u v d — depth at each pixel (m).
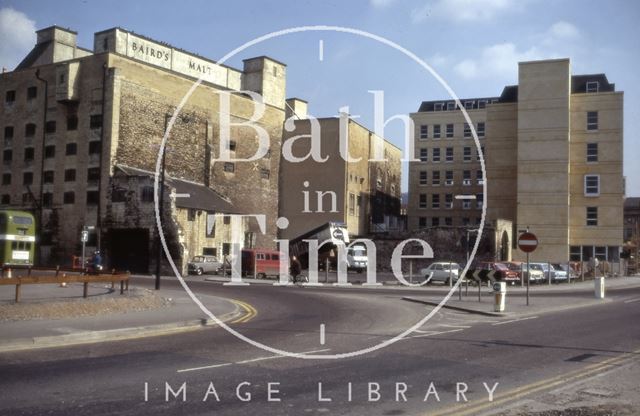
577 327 17.02
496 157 66.56
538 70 61.41
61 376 9.09
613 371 10.19
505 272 42.59
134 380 8.89
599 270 55.62
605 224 60.53
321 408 7.48
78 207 49.62
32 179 52.66
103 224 48.12
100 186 48.47
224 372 9.60
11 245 33.66
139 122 50.19
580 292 36.66
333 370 9.93
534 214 60.62
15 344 11.89
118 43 56.41
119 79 49.00
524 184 61.22
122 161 49.00
